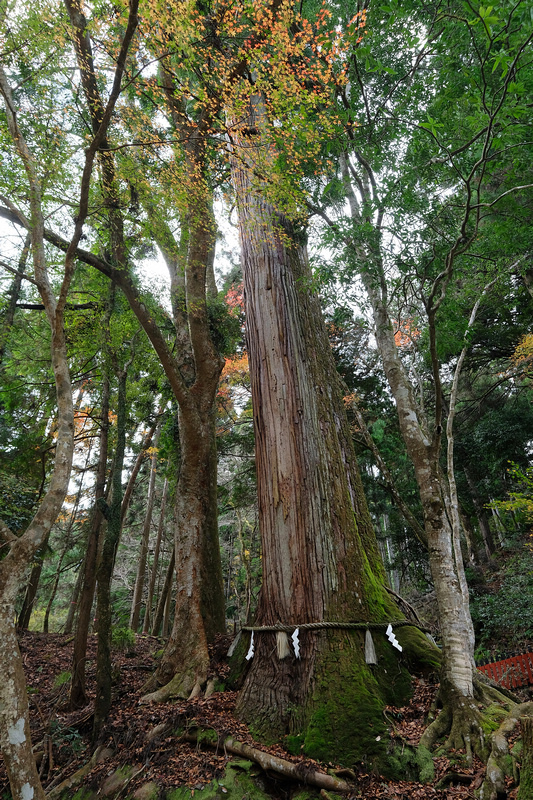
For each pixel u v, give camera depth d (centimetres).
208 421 898
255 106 706
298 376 693
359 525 670
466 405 1658
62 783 523
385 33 599
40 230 522
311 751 452
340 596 577
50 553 1381
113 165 625
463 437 1568
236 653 660
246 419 1692
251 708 540
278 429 661
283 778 447
